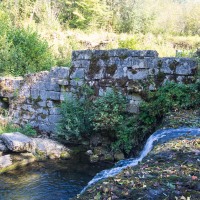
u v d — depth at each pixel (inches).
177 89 243.6
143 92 263.3
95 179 159.9
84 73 299.4
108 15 798.5
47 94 326.3
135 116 268.1
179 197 97.3
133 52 269.6
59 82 311.6
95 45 583.5
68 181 234.4
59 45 539.5
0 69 406.6
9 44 422.3
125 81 274.7
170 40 665.0
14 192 214.2
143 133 258.4
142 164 134.0
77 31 691.4
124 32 792.9
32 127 338.0
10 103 354.9
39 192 215.2
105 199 101.1
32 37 450.0
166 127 199.5
